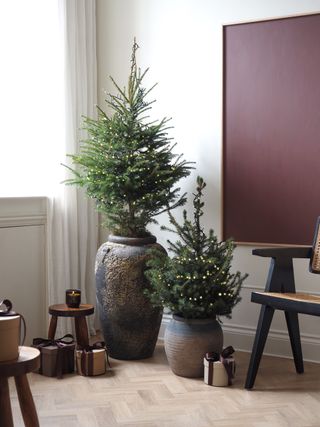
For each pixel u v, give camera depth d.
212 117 3.71
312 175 3.44
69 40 3.77
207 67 3.72
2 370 1.88
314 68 3.40
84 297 3.92
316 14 3.37
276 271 3.11
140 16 3.93
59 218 3.67
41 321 3.63
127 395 2.87
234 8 3.61
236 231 3.67
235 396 2.87
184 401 2.79
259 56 3.55
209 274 3.07
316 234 3.25
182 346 3.10
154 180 3.35
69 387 2.97
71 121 3.76
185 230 3.27
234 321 3.72
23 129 3.58
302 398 2.86
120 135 3.35
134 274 3.35
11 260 3.39
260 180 3.59
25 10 3.56
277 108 3.51
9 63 3.51
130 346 3.43
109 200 3.39
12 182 3.57
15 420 2.54
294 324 3.23
